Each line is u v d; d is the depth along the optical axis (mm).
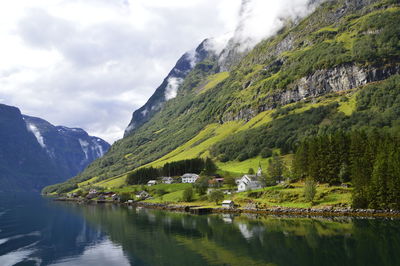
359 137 159625
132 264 84562
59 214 189750
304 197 155750
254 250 90375
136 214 178500
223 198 189125
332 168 161750
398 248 85188
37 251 100812
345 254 82500
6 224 153750
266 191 173500
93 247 103938
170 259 86750
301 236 102000
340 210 137000
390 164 131000
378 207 132250
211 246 97312
